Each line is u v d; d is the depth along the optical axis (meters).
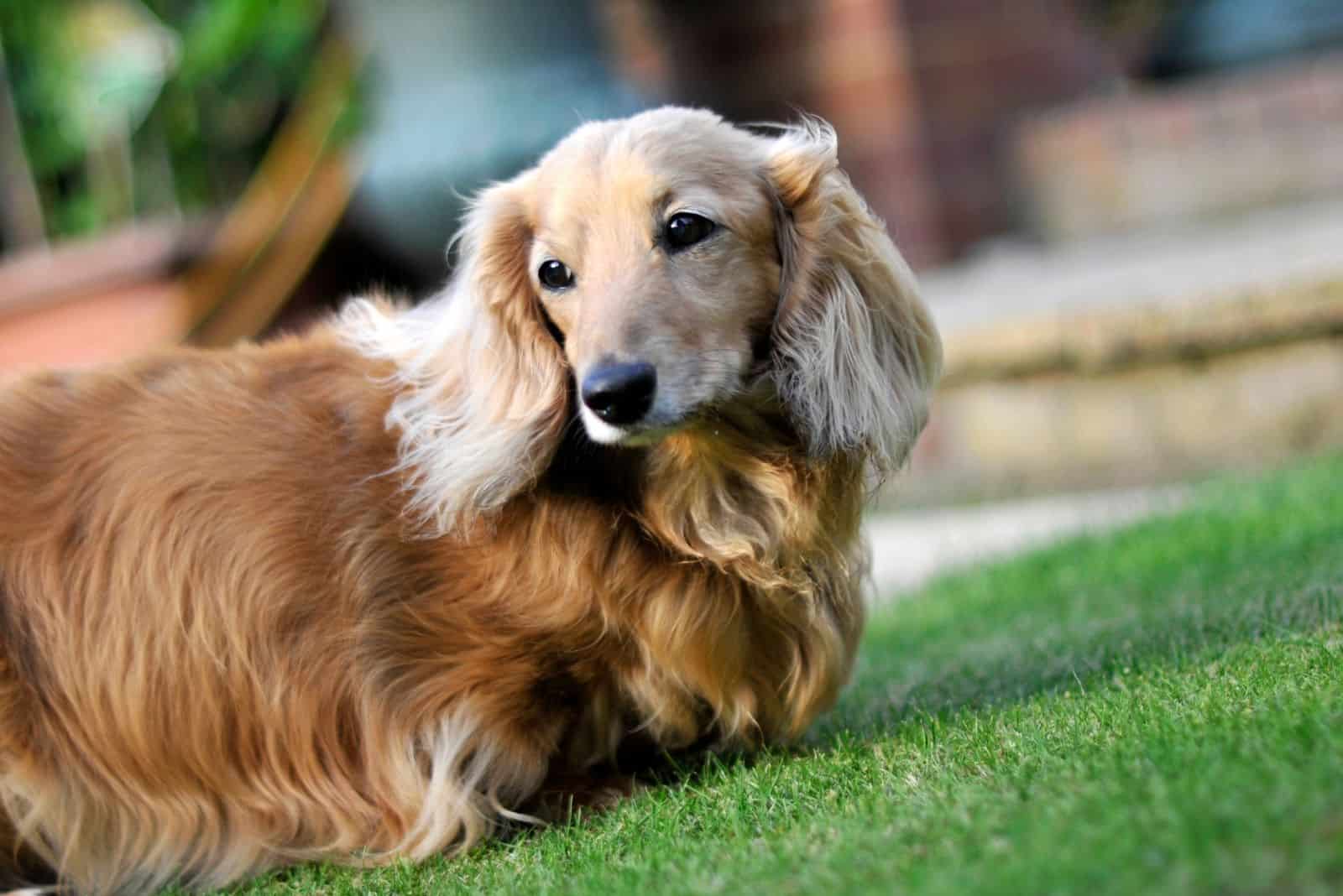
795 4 10.96
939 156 11.12
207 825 3.20
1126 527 5.81
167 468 3.22
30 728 3.13
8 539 3.19
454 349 3.31
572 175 3.24
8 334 7.86
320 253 8.31
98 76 9.81
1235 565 4.57
